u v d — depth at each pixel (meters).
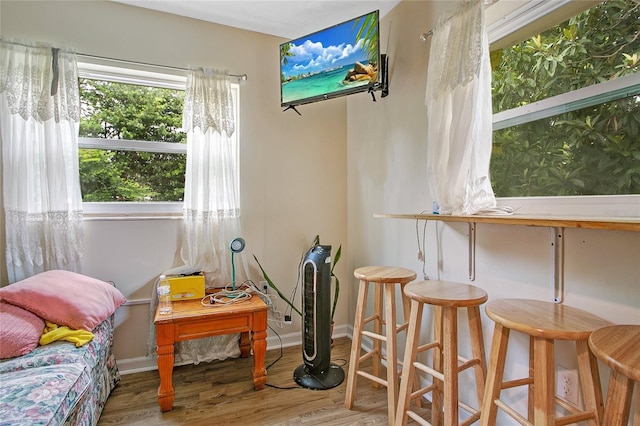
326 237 2.83
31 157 1.95
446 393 1.30
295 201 2.72
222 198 2.37
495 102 1.63
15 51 1.91
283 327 2.67
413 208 2.08
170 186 2.46
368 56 2.05
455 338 1.30
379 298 2.03
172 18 2.33
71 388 1.24
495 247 1.52
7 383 1.19
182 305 2.01
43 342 1.50
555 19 1.36
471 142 1.46
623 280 1.07
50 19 2.05
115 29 2.19
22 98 1.91
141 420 1.72
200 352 2.33
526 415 1.35
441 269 1.86
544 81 1.41
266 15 2.37
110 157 2.31
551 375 0.95
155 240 2.29
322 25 2.49
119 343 2.20
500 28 1.54
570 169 1.31
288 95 2.36
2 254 1.93
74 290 1.73
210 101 2.32
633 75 1.11
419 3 2.02
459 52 1.50
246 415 1.76
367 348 2.54
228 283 2.42
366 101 2.60
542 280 1.31
